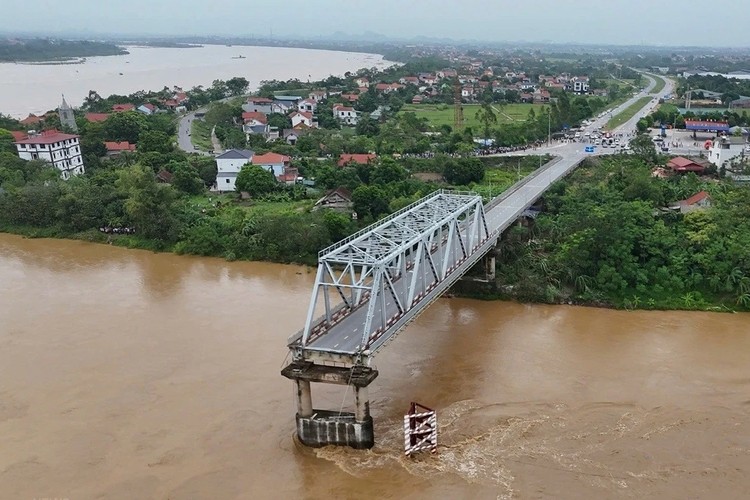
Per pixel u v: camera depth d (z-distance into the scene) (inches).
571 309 2346.2
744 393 1699.1
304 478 1385.3
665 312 2304.4
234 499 1320.1
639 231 2539.4
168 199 3292.3
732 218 2618.1
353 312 1795.0
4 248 3223.4
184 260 3002.0
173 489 1352.1
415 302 1756.9
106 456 1465.3
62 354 1975.9
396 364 1903.3
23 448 1497.3
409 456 1445.6
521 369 1857.8
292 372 1469.0
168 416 1625.2
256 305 2373.3
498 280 2490.2
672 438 1501.0
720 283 2364.7
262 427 1574.8
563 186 3351.4
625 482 1348.4
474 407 1651.1
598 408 1636.3
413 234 1770.4
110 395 1731.1
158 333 2122.3
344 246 1652.3
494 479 1364.4
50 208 3501.5
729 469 1385.3
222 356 1942.7
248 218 3206.2
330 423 1473.9
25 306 2386.8
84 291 2556.6
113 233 3378.4
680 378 1787.6
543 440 1504.7
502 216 2669.8
